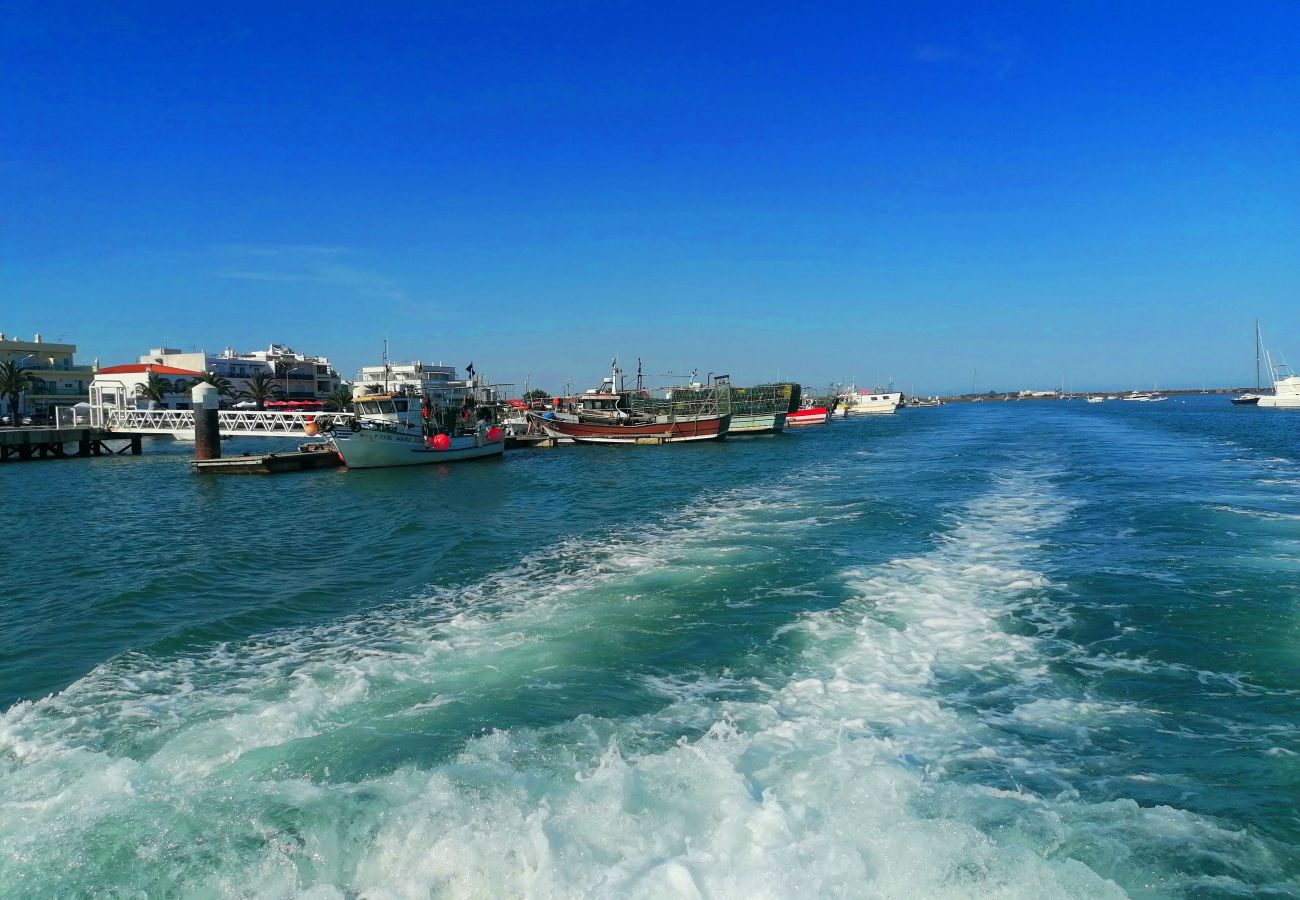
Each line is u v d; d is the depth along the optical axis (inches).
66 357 3831.2
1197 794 263.7
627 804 246.1
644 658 407.2
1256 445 1930.4
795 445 2409.0
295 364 4768.7
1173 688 354.6
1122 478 1177.4
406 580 626.5
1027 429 3127.5
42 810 258.4
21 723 342.6
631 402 2982.3
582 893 205.3
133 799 263.0
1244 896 211.0
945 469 1446.9
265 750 303.6
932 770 280.5
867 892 205.6
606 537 789.2
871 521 826.8
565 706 345.7
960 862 215.8
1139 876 219.6
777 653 408.8
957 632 436.1
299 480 1632.6
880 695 349.1
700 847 225.8
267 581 644.7
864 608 485.7
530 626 470.3
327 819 247.0
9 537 911.0
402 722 329.7
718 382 3117.6
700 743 295.6
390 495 1312.7
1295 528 711.7
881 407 5964.6
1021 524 796.0
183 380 3988.7
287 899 212.1
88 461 2246.6
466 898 209.9
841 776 267.9
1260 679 363.6
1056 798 260.2
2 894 214.5
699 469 1654.8
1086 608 476.1
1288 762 285.0
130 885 218.1
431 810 246.5
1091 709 333.7
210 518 1065.5
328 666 410.3
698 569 612.1
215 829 243.3
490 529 873.5
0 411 3479.3
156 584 632.4
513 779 266.8
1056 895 203.3
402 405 1940.2
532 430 2854.3
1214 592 500.1
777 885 205.5
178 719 344.8
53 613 554.3
